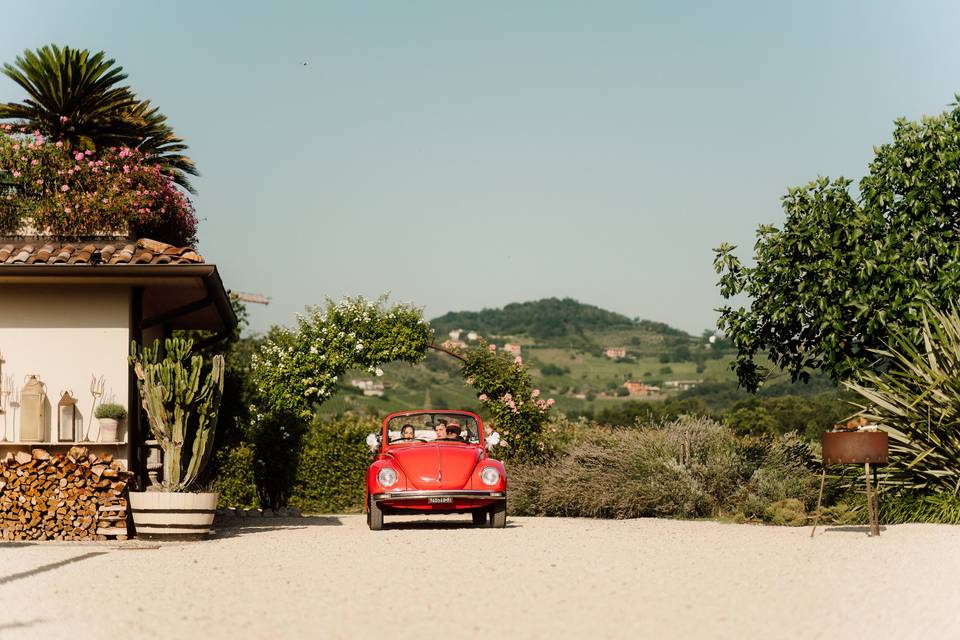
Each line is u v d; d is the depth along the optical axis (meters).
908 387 14.56
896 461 13.80
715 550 10.65
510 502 18.45
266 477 20.94
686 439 17.34
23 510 12.74
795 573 8.78
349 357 21.09
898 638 6.15
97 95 16.95
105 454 13.23
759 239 16.67
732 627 6.41
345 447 21.56
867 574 8.68
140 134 17.70
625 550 10.73
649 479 16.72
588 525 14.81
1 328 13.38
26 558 10.52
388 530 14.27
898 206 16.05
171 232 16.17
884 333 15.57
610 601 7.38
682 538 12.10
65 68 16.50
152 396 12.90
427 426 15.91
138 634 6.40
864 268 15.42
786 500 14.79
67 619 6.92
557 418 22.81
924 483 13.85
